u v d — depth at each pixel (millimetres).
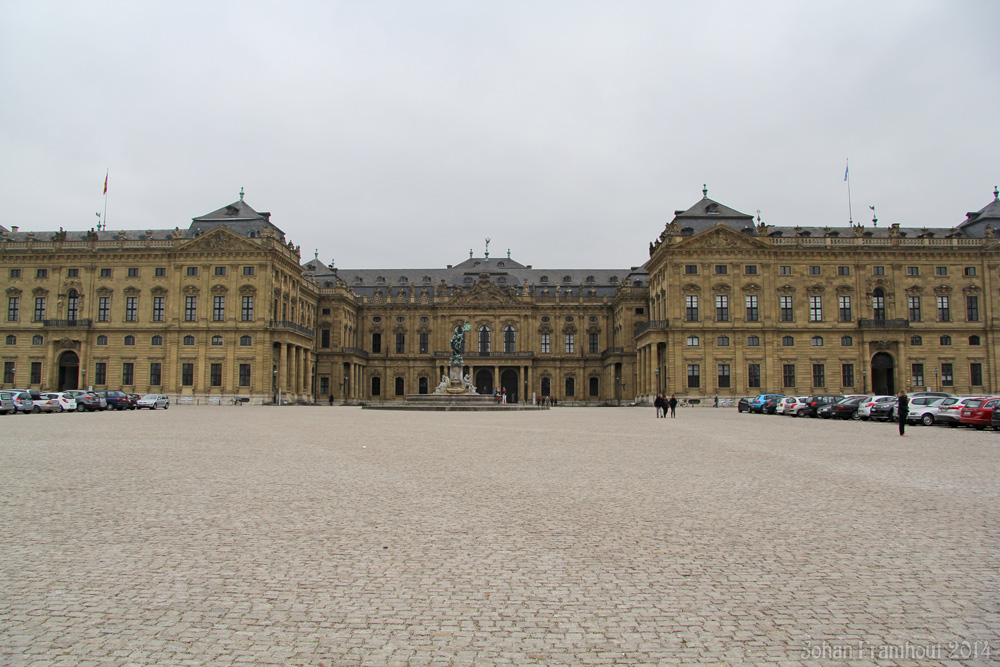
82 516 14734
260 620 9133
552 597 10023
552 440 34531
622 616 9328
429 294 145625
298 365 112312
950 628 8930
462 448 29781
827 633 8773
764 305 100312
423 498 17172
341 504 16297
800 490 18516
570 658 8078
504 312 137500
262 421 50250
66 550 12102
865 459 25953
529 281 147250
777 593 10188
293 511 15461
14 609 9430
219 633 8727
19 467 21969
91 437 33406
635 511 15719
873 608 9602
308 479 20031
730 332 100250
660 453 28031
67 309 104000
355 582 10602
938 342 101062
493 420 55562
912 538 13234
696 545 12734
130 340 102562
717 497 17469
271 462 23922
